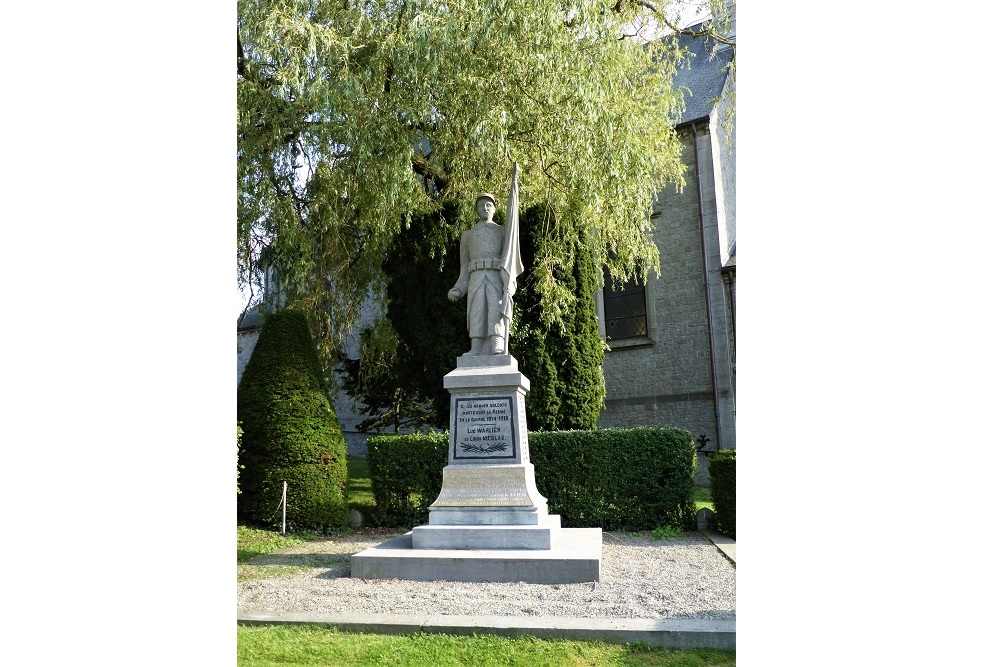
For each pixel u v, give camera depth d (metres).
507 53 10.98
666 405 20.64
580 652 5.18
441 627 5.61
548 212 12.78
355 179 12.27
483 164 12.34
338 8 12.21
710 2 16.11
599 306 21.95
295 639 5.45
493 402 8.59
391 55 11.16
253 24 11.16
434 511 8.32
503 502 8.21
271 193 12.22
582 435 11.75
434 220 13.52
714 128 20.95
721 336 20.02
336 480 11.98
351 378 19.55
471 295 9.13
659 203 21.34
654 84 15.59
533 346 12.99
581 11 10.95
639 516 11.52
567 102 11.10
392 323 14.47
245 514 11.88
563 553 7.62
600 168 11.34
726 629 5.35
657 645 5.31
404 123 11.69
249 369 12.50
